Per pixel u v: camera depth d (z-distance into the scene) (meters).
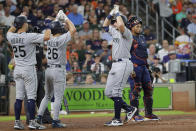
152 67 37.19
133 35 25.28
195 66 38.53
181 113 33.81
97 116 32.16
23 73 21.55
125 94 36.25
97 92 36.59
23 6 47.25
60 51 22.05
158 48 43.66
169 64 38.94
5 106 34.44
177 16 53.38
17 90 22.00
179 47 44.78
